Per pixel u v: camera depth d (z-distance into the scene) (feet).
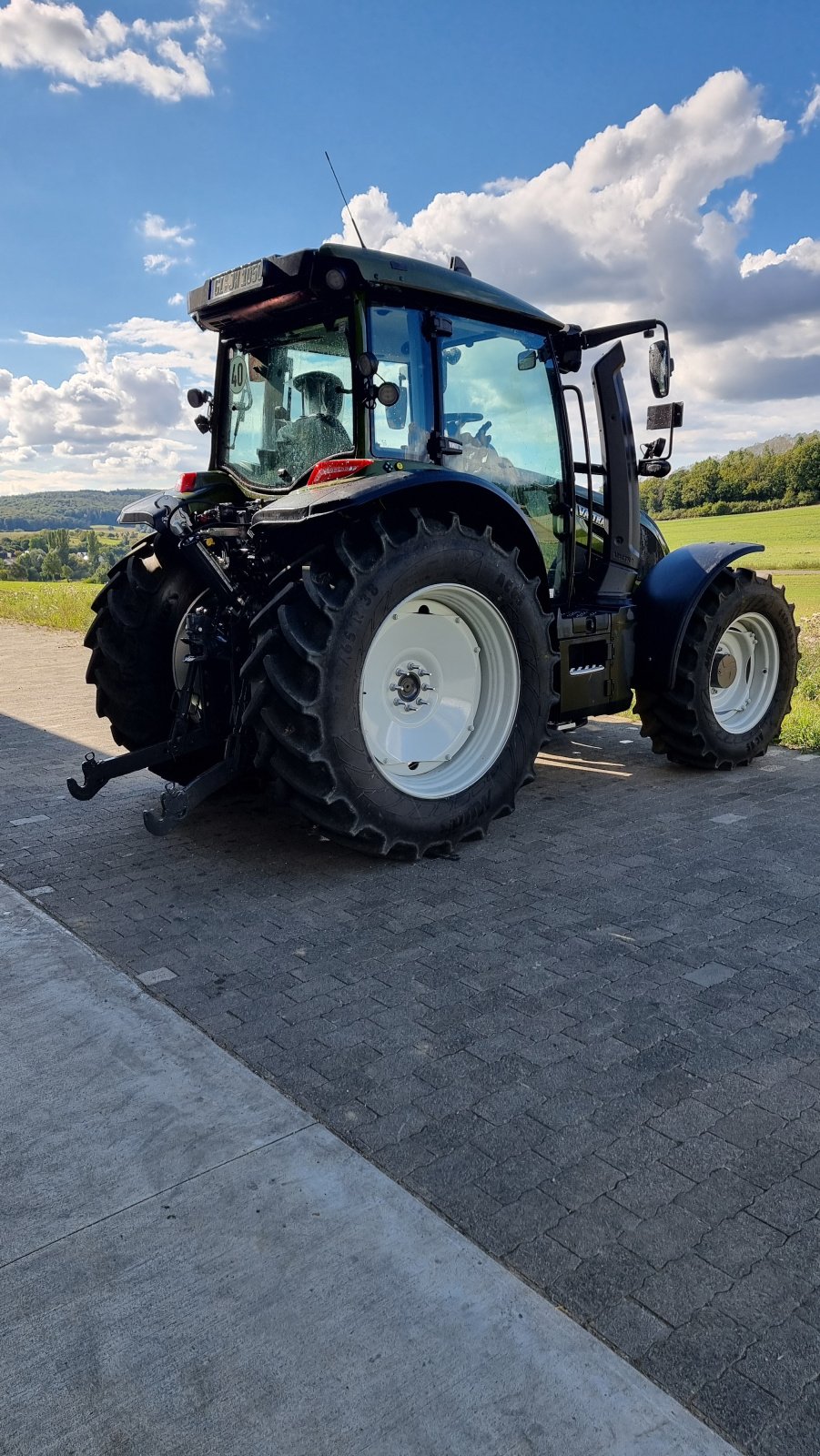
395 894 12.03
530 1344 5.43
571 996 9.35
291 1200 6.57
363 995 9.43
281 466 14.48
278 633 11.92
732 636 17.99
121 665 15.62
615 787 16.76
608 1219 6.40
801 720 21.16
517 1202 6.56
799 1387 5.18
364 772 12.23
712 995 9.34
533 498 15.75
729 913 11.25
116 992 9.50
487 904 11.66
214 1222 6.39
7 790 17.15
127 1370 5.30
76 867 13.15
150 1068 8.17
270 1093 7.79
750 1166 6.90
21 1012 9.13
